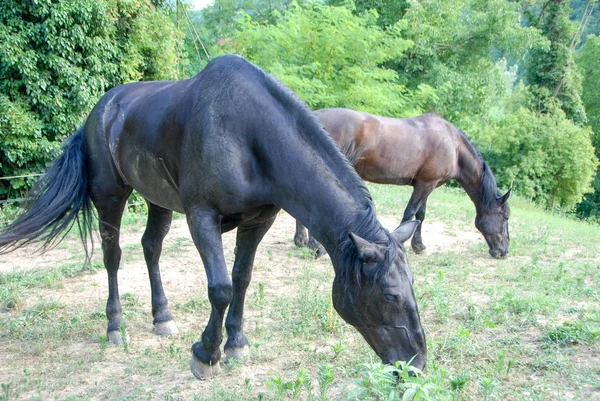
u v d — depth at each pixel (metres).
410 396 2.45
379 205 11.00
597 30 40.09
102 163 4.27
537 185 24.25
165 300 4.63
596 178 30.36
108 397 3.44
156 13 11.47
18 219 4.18
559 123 24.88
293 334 4.46
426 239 8.64
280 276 6.27
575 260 7.29
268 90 3.34
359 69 14.48
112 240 4.46
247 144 3.30
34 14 9.45
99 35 10.23
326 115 6.71
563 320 4.75
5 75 9.60
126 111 4.10
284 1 29.44
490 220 7.36
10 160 9.58
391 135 6.90
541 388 3.42
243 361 3.93
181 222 9.45
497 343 4.20
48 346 4.25
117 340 4.37
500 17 21.48
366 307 2.85
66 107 10.00
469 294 5.57
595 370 3.70
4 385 3.44
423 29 20.73
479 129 26.34
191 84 3.66
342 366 3.81
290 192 3.20
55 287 5.83
